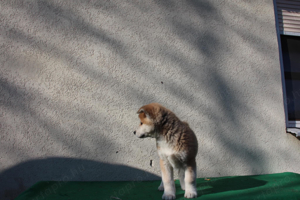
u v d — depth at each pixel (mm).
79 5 2656
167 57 2723
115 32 2682
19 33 2600
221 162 2719
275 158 2777
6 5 2598
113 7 2688
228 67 2787
